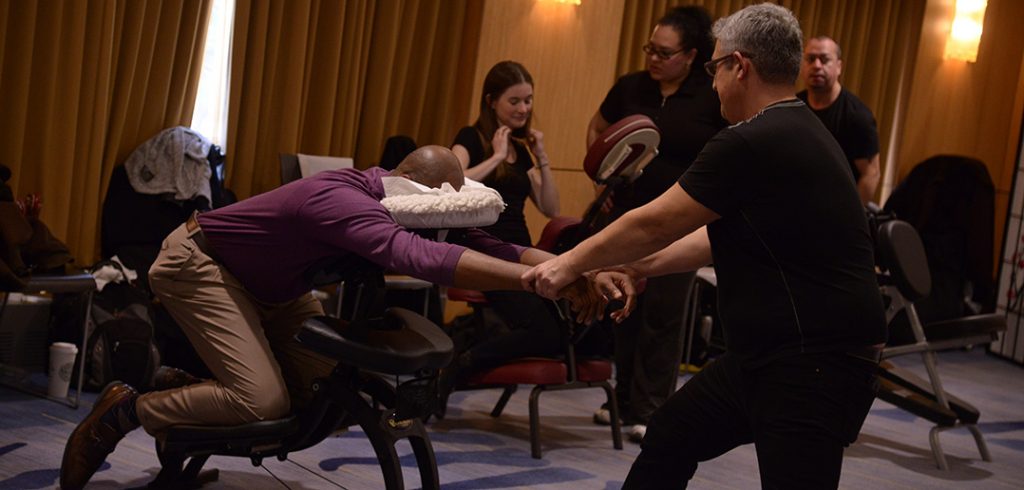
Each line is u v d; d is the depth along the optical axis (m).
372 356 2.49
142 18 4.61
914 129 8.02
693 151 4.20
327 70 5.25
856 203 2.16
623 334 4.41
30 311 4.36
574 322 3.95
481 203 2.50
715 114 4.19
